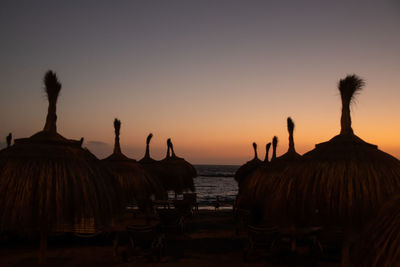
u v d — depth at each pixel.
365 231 2.55
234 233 10.50
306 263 6.92
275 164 9.05
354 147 4.53
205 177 90.06
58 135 5.33
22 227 4.16
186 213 12.34
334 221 3.95
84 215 4.54
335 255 7.11
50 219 4.24
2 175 4.32
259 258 7.42
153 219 9.58
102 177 5.26
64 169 4.66
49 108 5.36
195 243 9.05
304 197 4.25
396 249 2.11
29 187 4.24
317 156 4.62
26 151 4.73
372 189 3.86
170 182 12.64
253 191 9.12
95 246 8.31
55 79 5.38
